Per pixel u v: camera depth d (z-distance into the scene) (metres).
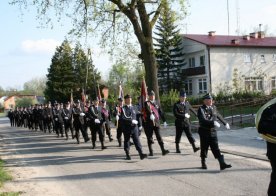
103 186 8.98
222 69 48.34
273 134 5.03
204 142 9.91
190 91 52.31
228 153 12.36
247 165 10.29
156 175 9.77
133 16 24.89
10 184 9.60
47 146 17.78
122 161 12.17
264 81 50.22
